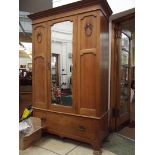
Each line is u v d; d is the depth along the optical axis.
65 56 2.36
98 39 2.07
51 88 2.51
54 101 2.50
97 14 2.06
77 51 2.23
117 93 2.90
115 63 2.84
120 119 2.99
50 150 2.23
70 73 2.35
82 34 2.18
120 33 2.92
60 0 2.84
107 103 2.63
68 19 2.27
